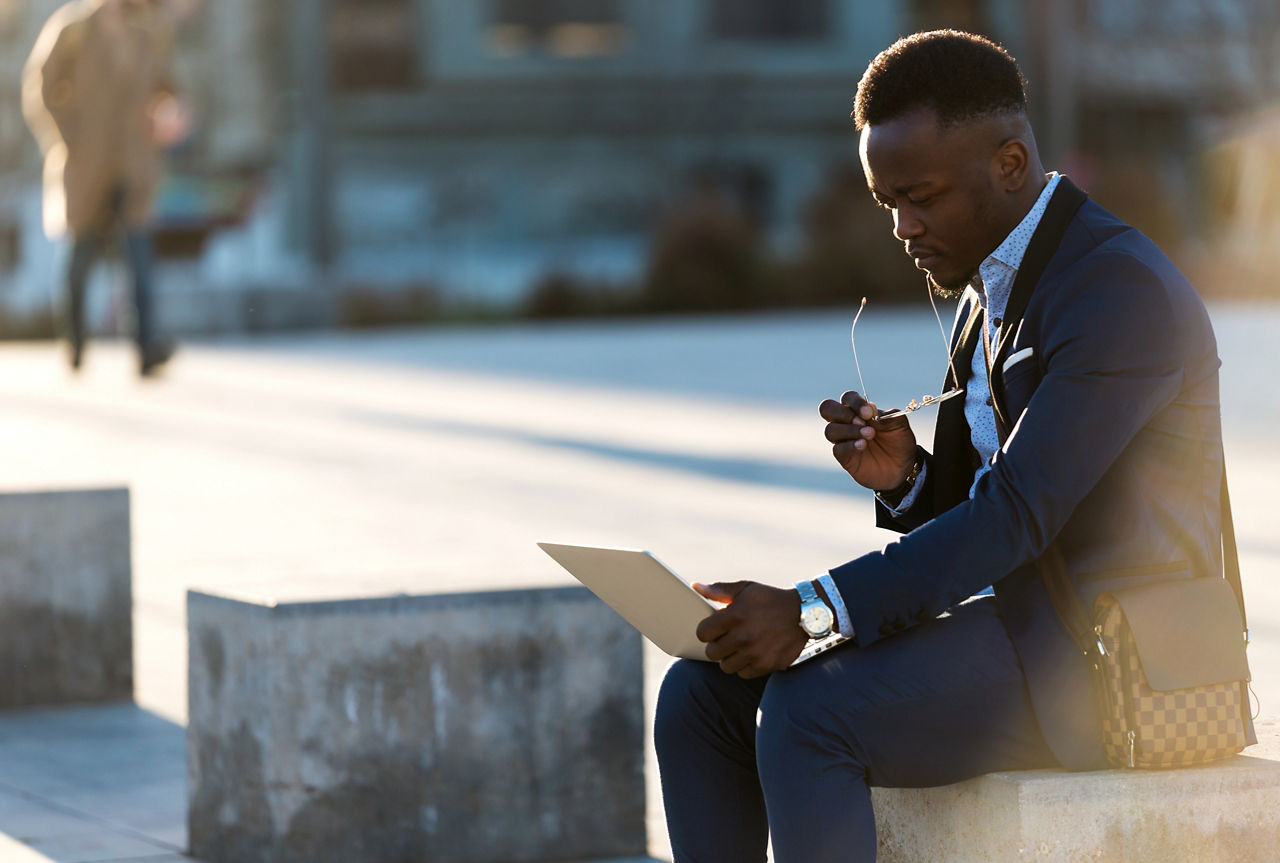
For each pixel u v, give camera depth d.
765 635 2.75
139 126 14.12
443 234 39.00
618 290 28.33
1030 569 2.84
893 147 2.79
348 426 12.09
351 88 39.25
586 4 40.56
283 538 7.83
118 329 24.72
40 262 34.88
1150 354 2.74
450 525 8.06
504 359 18.17
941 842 2.95
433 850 3.95
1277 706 4.66
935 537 2.73
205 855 4.04
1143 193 30.86
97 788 4.62
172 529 8.13
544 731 4.03
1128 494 2.81
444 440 11.27
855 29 41.28
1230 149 36.16
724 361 17.02
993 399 2.90
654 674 5.41
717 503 8.54
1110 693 2.81
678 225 29.00
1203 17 39.06
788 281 28.89
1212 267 29.33
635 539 7.54
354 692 3.88
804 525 7.88
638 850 4.11
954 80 2.77
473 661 3.97
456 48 39.59
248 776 3.91
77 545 5.55
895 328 22.27
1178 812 2.85
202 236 32.69
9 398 13.95
